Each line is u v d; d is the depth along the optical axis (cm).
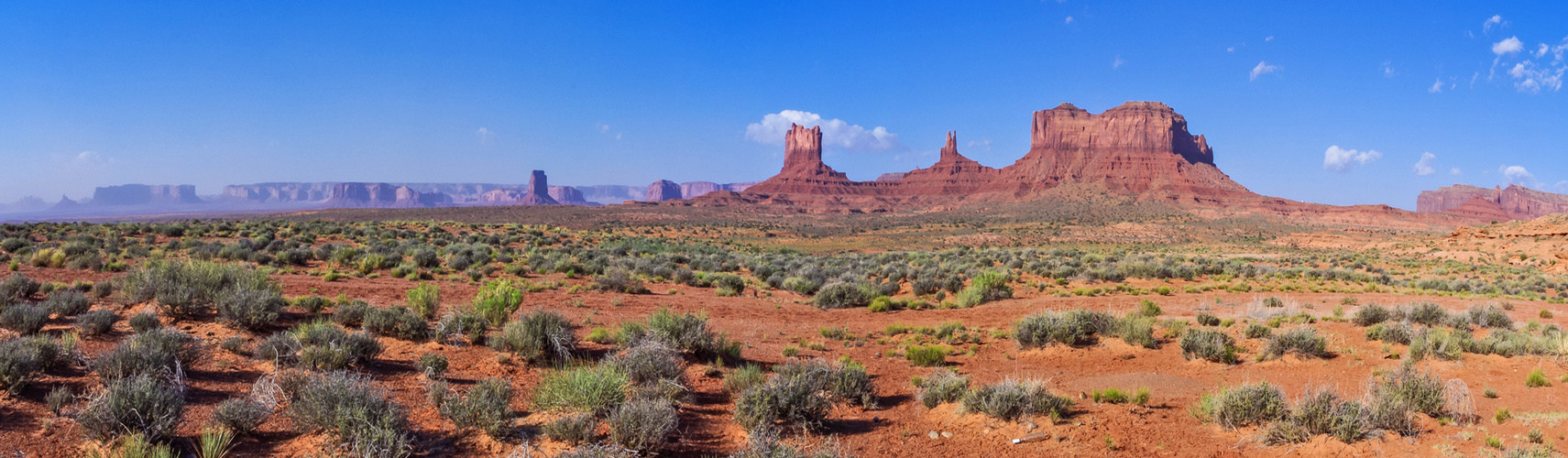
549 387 816
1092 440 786
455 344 1180
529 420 775
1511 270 5466
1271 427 779
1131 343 1416
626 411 697
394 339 1190
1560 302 2877
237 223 4947
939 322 1905
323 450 637
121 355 784
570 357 1116
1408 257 7225
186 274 1399
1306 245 11206
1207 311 1884
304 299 1477
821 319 1964
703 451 717
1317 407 778
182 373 818
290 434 680
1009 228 17812
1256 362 1253
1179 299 2630
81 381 786
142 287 1347
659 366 931
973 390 908
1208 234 16412
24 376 725
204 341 1038
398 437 656
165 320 1171
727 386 974
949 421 859
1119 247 11931
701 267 4128
